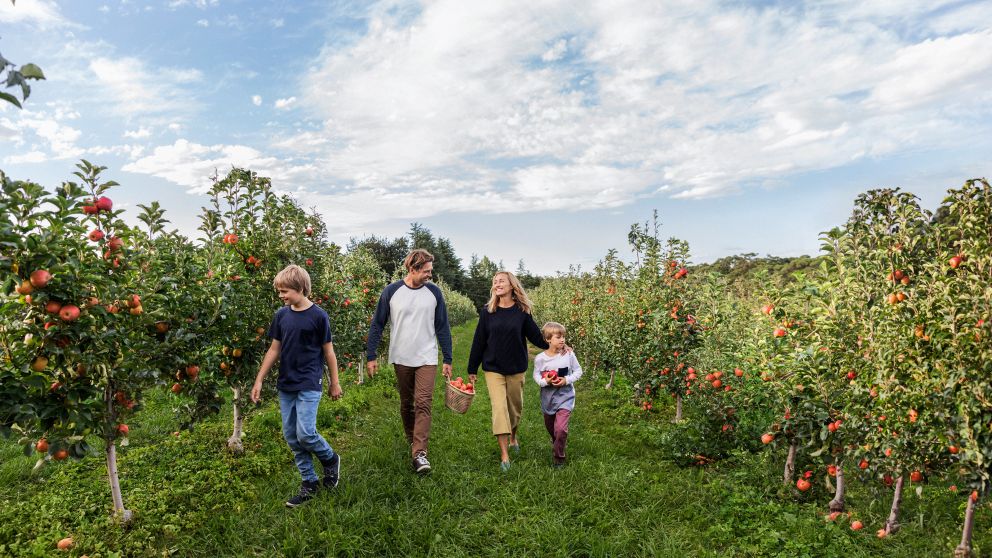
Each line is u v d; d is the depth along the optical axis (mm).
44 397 3201
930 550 3439
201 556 3398
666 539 3590
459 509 4074
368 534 3590
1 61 2002
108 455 3691
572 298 15352
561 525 3734
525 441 6066
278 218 6047
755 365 5570
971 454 3092
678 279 7328
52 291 3088
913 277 3635
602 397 9406
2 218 2814
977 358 3102
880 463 3623
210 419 6473
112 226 3613
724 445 5254
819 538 3549
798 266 16453
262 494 4258
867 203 4000
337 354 8969
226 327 4684
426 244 60594
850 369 4004
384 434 6152
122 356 3602
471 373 5469
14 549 3322
